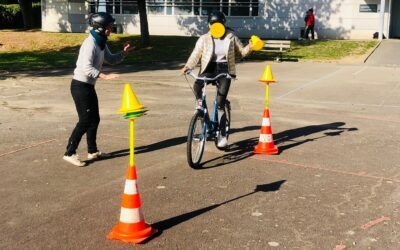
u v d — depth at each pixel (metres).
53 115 9.84
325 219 4.77
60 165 6.48
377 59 21.64
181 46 27.28
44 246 4.17
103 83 15.08
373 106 11.52
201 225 4.61
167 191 5.52
